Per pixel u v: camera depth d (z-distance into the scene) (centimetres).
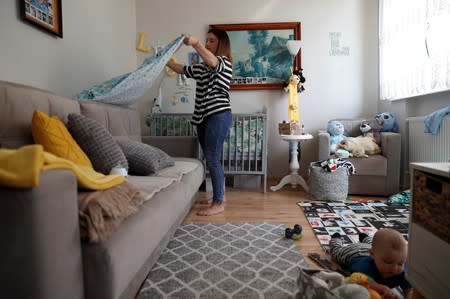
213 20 359
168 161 206
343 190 264
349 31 352
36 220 63
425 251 102
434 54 249
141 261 99
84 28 245
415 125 284
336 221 207
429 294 100
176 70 241
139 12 365
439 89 247
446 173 91
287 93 358
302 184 311
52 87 203
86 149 148
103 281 79
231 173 306
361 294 90
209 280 130
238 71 358
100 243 80
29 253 64
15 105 122
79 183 85
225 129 223
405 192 263
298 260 149
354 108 356
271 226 199
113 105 230
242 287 124
